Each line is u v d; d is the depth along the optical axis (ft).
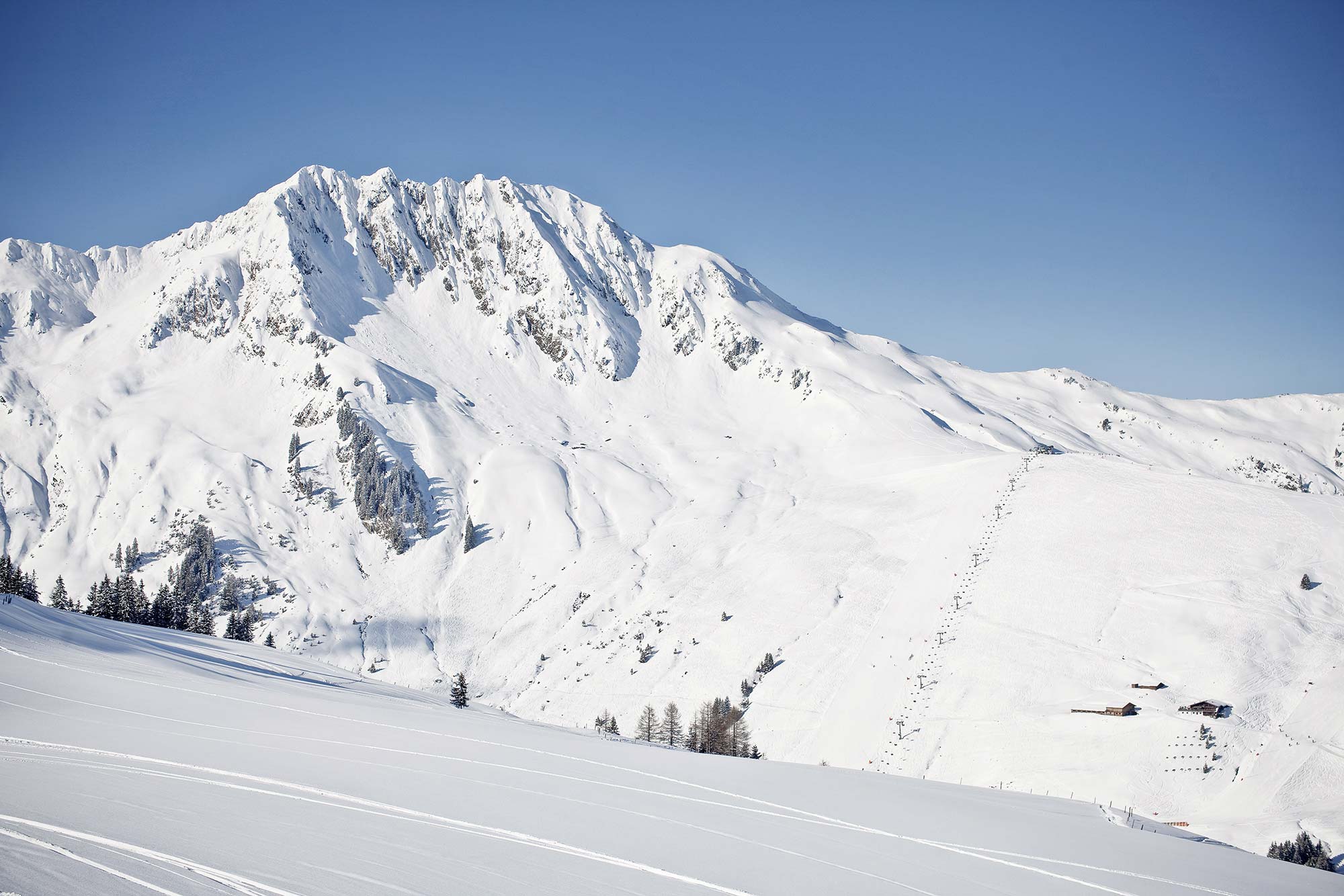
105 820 102.17
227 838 100.73
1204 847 156.76
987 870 126.21
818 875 115.75
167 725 175.94
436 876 96.84
